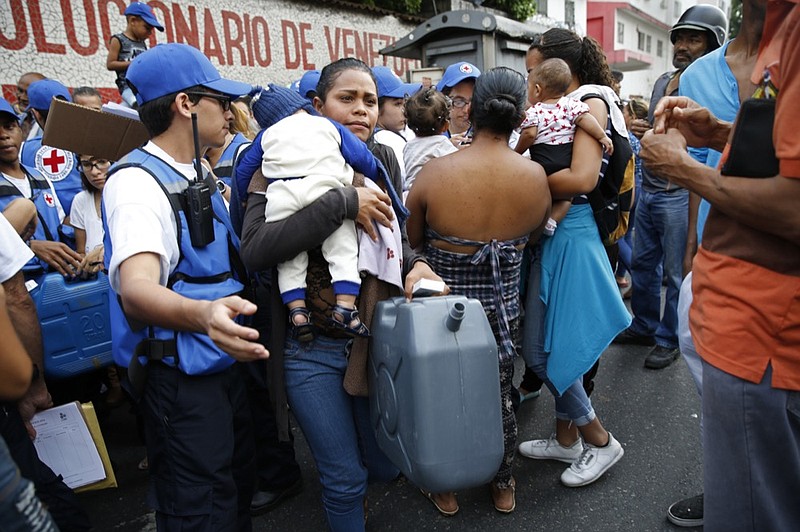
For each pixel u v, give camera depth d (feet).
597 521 7.47
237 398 5.88
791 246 4.01
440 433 4.53
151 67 5.09
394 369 4.81
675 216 11.37
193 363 4.97
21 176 9.13
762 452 4.34
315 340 5.53
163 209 4.86
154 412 5.16
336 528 5.89
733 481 4.46
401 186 6.58
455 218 6.68
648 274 12.44
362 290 5.42
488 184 6.55
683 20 11.20
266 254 4.85
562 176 7.18
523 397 10.52
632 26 79.87
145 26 15.71
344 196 4.76
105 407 10.41
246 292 5.69
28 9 15.11
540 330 7.97
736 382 4.31
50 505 6.01
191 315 3.91
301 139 4.93
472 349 4.59
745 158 4.04
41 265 8.16
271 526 7.67
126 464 9.37
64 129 6.05
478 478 4.70
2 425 5.37
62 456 6.88
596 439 8.21
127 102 15.43
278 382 5.50
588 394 8.91
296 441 9.96
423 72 19.66
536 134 7.55
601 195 7.59
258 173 5.24
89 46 16.39
